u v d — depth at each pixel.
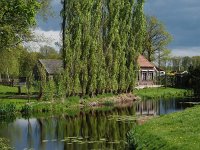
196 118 28.55
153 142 23.19
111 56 66.00
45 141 29.83
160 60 114.94
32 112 46.34
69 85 56.97
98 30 62.72
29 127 36.47
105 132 33.41
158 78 94.88
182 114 32.59
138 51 71.19
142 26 70.75
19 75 104.00
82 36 60.22
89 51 60.94
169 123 28.58
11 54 56.69
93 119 41.78
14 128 35.94
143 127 29.28
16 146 28.14
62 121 40.38
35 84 53.44
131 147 25.89
